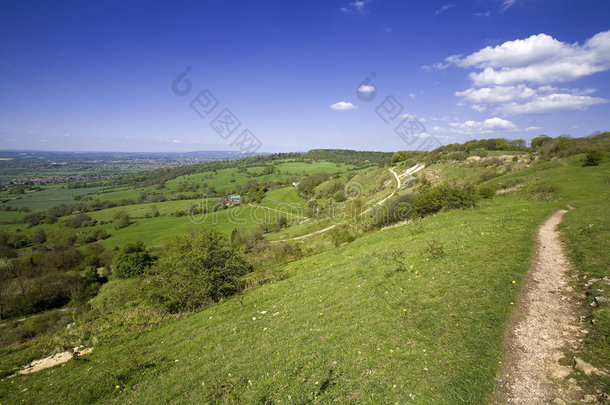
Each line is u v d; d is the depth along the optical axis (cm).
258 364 962
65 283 5069
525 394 632
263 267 3027
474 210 3036
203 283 1988
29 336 3098
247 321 1434
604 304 856
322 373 821
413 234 2530
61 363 1431
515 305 977
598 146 6359
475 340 828
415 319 1005
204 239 2158
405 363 788
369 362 823
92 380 1123
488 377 690
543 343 780
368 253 2223
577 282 1080
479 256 1468
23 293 4631
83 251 6969
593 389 603
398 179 9600
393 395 685
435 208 3550
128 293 3709
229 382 893
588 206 2394
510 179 5112
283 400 749
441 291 1170
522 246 1519
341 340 980
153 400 905
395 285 1347
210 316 1695
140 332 1677
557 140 7044
